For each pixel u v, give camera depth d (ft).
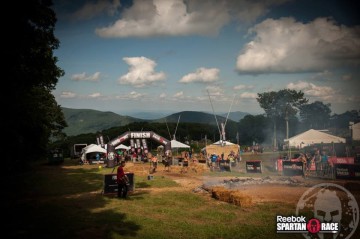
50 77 87.56
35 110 105.60
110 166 129.80
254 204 48.37
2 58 54.13
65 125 199.62
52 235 33.91
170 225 37.83
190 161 127.85
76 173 106.73
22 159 121.39
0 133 73.67
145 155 147.54
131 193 61.82
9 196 60.59
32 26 62.08
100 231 35.55
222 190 53.21
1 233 34.60
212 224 38.29
